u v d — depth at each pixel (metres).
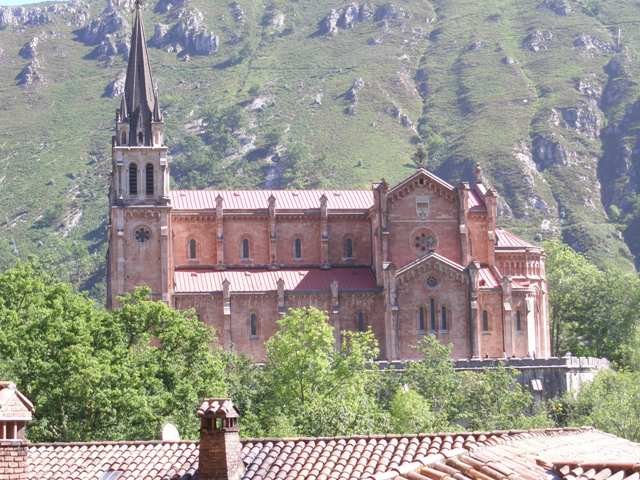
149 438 147.75
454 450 80.62
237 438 83.25
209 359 178.12
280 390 194.25
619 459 81.50
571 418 197.25
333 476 81.50
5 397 74.19
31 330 165.38
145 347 179.62
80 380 149.62
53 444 91.81
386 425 169.12
